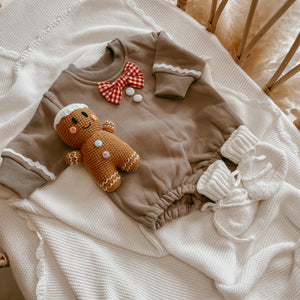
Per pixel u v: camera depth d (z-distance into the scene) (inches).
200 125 43.2
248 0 42.4
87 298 35.9
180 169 40.3
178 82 42.7
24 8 49.3
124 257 38.4
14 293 51.5
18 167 38.0
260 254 37.7
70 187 39.9
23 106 45.1
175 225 39.4
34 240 38.8
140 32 49.2
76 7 49.5
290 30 42.3
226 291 35.7
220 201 39.0
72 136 37.1
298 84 44.8
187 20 49.7
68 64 46.8
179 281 37.9
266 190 39.2
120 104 42.9
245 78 46.0
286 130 44.6
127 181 39.8
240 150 39.9
